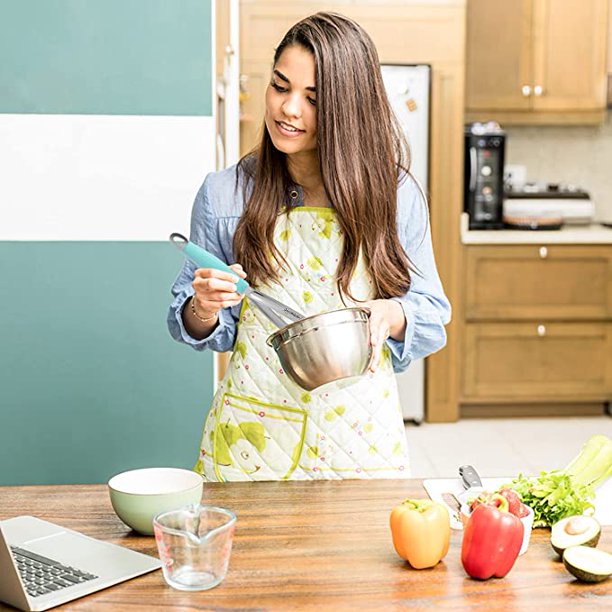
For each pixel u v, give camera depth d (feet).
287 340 4.83
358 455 6.08
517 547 4.20
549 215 17.85
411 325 6.00
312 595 4.06
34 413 9.32
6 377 9.29
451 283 16.93
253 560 4.41
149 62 9.03
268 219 6.13
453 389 17.24
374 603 3.98
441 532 4.31
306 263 6.19
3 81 8.99
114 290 9.22
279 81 5.69
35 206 9.11
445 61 16.26
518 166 18.72
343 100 5.66
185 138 9.11
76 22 8.95
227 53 11.76
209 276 5.14
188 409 9.36
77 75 9.01
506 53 17.47
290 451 6.11
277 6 15.92
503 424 17.22
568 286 17.25
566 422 17.37
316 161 6.05
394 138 6.15
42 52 8.97
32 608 3.93
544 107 17.58
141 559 4.42
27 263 9.17
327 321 4.77
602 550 4.55
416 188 6.34
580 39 17.44
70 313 9.23
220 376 11.09
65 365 9.28
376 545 4.58
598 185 19.16
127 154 9.10
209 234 6.38
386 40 16.16
